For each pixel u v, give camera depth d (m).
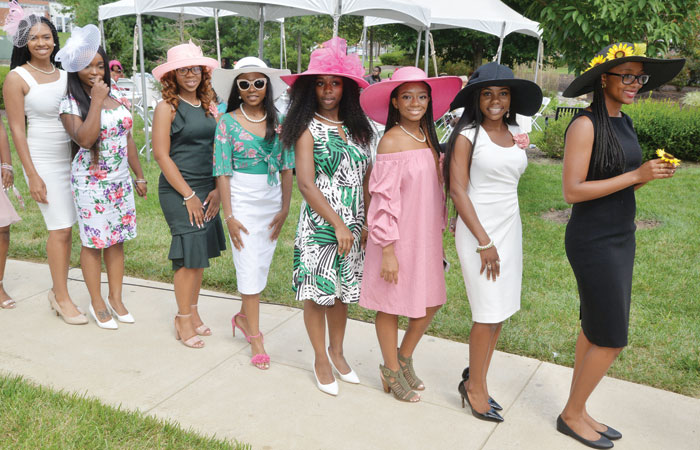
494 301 2.80
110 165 3.74
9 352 3.51
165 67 3.38
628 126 2.69
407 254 2.85
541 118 16.23
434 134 2.94
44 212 3.86
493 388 3.26
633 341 3.80
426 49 10.12
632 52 2.49
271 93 3.38
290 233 6.21
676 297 4.56
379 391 3.22
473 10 11.83
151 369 3.38
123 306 4.06
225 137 3.30
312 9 7.98
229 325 4.05
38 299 4.35
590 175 2.62
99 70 3.61
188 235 3.56
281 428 2.82
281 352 3.66
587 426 2.79
